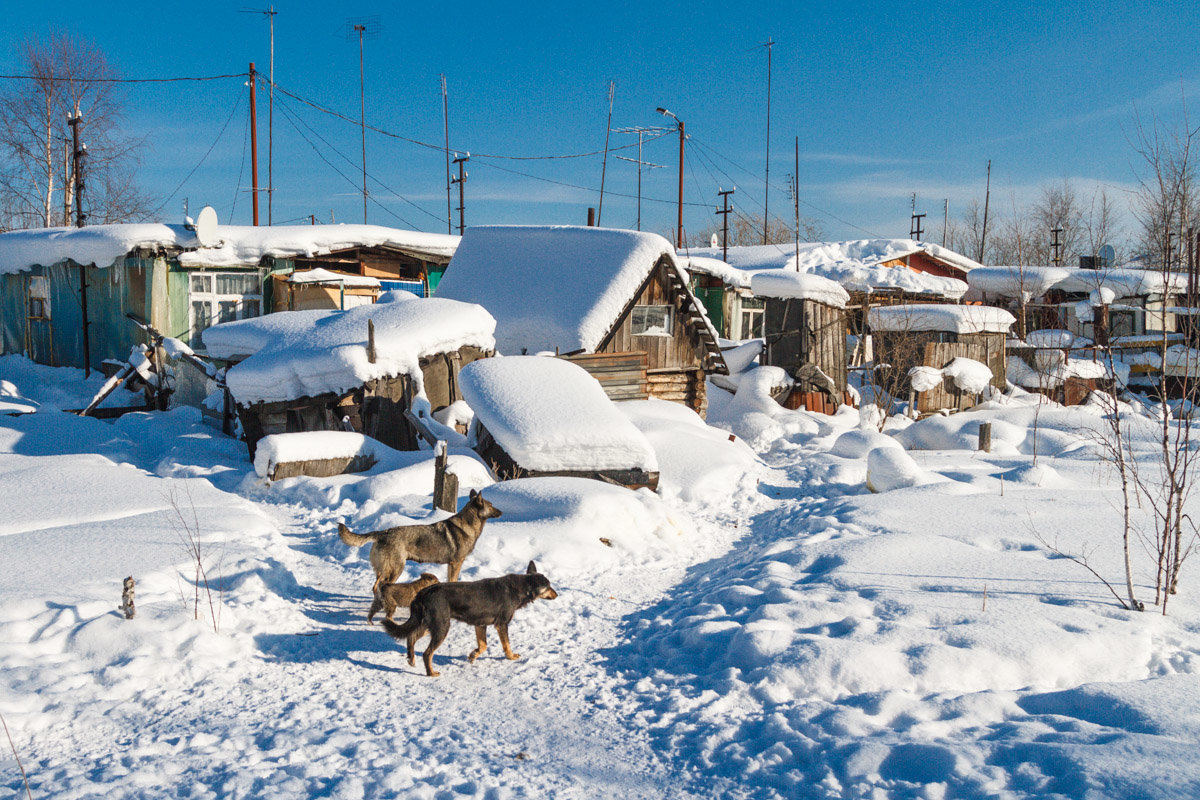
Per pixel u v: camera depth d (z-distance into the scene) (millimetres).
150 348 19875
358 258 26031
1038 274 33594
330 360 14164
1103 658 6047
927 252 39125
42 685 5473
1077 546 9234
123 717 5234
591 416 12523
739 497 13555
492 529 9688
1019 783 4137
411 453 13156
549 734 5270
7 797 4133
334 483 11961
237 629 6809
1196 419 20344
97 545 8453
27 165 36719
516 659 6645
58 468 12016
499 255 22719
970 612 6812
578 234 21328
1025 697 5391
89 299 23078
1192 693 5172
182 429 17391
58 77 36188
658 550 10008
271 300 24000
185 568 7895
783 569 8516
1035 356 26828
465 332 16078
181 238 22141
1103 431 18219
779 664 5898
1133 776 4000
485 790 4379
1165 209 7750
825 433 20172
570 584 8617
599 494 10453
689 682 6035
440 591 6246
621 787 4566
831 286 23000
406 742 5012
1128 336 31141
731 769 4734
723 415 21812
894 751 4582
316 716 5367
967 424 18625
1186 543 9406
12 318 25531
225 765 4586
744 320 35500
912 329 26266
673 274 20125
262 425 15023
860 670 5746
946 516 10805
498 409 12602
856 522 10672
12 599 6543
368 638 7016
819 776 4480
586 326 18344
